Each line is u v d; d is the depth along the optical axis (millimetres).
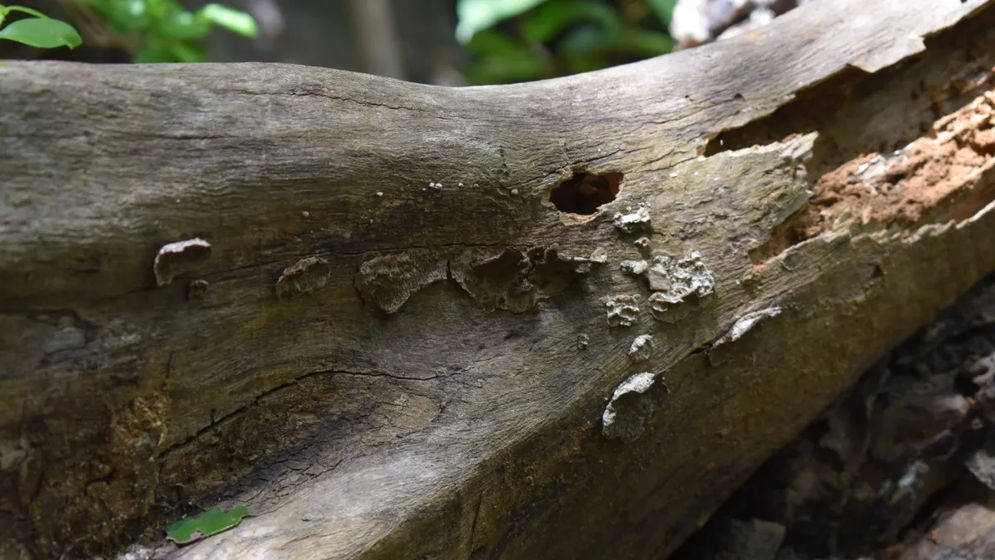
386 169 705
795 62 796
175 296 667
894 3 806
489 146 736
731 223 769
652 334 751
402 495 691
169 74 674
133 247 650
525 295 741
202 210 664
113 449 660
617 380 744
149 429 667
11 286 629
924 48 791
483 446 713
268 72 696
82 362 649
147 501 670
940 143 803
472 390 725
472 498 710
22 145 635
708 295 757
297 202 685
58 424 649
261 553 665
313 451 704
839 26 804
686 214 765
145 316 661
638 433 750
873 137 805
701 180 771
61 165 641
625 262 753
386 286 713
